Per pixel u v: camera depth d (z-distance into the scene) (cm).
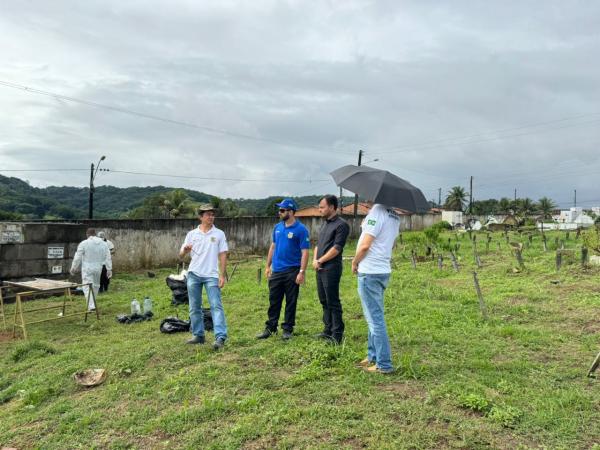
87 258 916
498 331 605
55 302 1018
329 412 367
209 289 573
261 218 2231
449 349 528
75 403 432
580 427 337
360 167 490
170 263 1686
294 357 498
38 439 372
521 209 8225
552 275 1106
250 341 575
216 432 352
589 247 1312
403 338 569
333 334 543
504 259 1527
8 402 466
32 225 1090
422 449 312
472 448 312
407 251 1892
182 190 4784
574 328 626
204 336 582
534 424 341
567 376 441
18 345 630
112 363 524
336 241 530
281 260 580
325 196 540
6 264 1052
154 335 668
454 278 1168
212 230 583
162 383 455
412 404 374
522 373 451
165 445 342
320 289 550
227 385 436
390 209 447
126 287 1220
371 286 436
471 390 400
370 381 425
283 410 373
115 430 374
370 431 337
